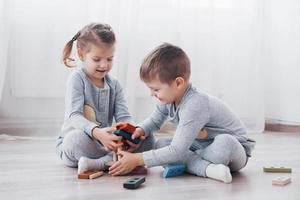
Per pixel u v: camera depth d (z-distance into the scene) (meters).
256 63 2.54
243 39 2.54
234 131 1.41
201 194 1.14
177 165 1.38
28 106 2.13
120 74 2.25
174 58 1.32
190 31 2.41
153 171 1.43
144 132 1.46
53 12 2.13
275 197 1.13
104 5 2.20
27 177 1.31
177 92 1.34
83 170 1.33
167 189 1.19
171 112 1.40
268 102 2.72
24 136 2.10
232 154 1.34
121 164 1.32
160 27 2.34
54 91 2.14
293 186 1.25
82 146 1.43
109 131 1.40
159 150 1.33
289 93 2.64
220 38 2.50
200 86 2.44
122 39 2.25
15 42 2.09
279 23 2.68
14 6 2.07
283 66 2.67
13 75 2.10
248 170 1.47
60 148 1.51
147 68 1.32
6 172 1.37
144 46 2.31
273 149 1.92
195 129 1.32
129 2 2.25
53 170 1.41
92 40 1.50
